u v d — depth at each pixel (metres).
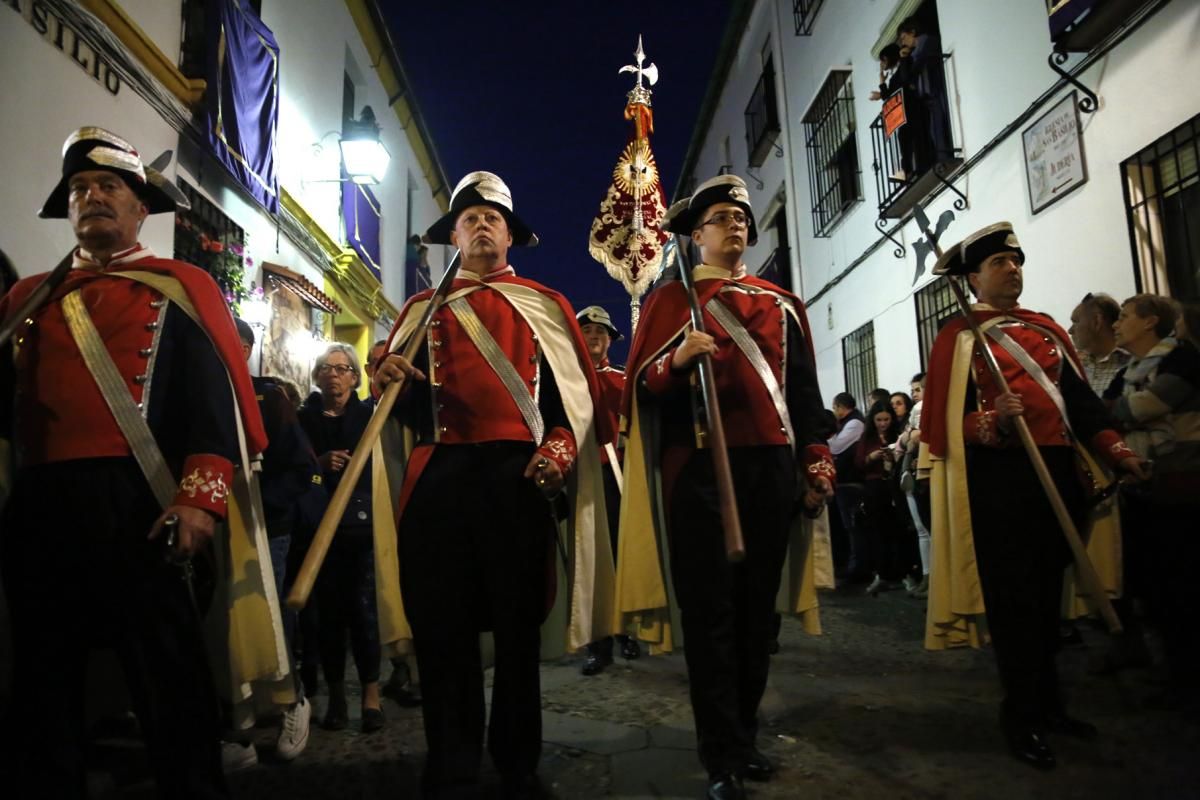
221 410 2.07
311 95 9.13
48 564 1.93
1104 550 3.16
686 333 2.63
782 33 13.07
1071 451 2.96
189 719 1.97
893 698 3.50
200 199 6.20
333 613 3.44
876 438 6.93
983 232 3.19
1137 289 5.20
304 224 8.70
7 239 3.93
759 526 2.60
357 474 1.89
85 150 2.20
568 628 2.58
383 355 2.48
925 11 8.37
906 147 8.16
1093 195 5.62
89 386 2.00
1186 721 3.01
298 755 3.06
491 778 2.68
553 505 2.59
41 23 4.21
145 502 1.98
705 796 2.50
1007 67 6.62
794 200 12.66
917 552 6.50
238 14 6.61
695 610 2.51
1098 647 4.32
